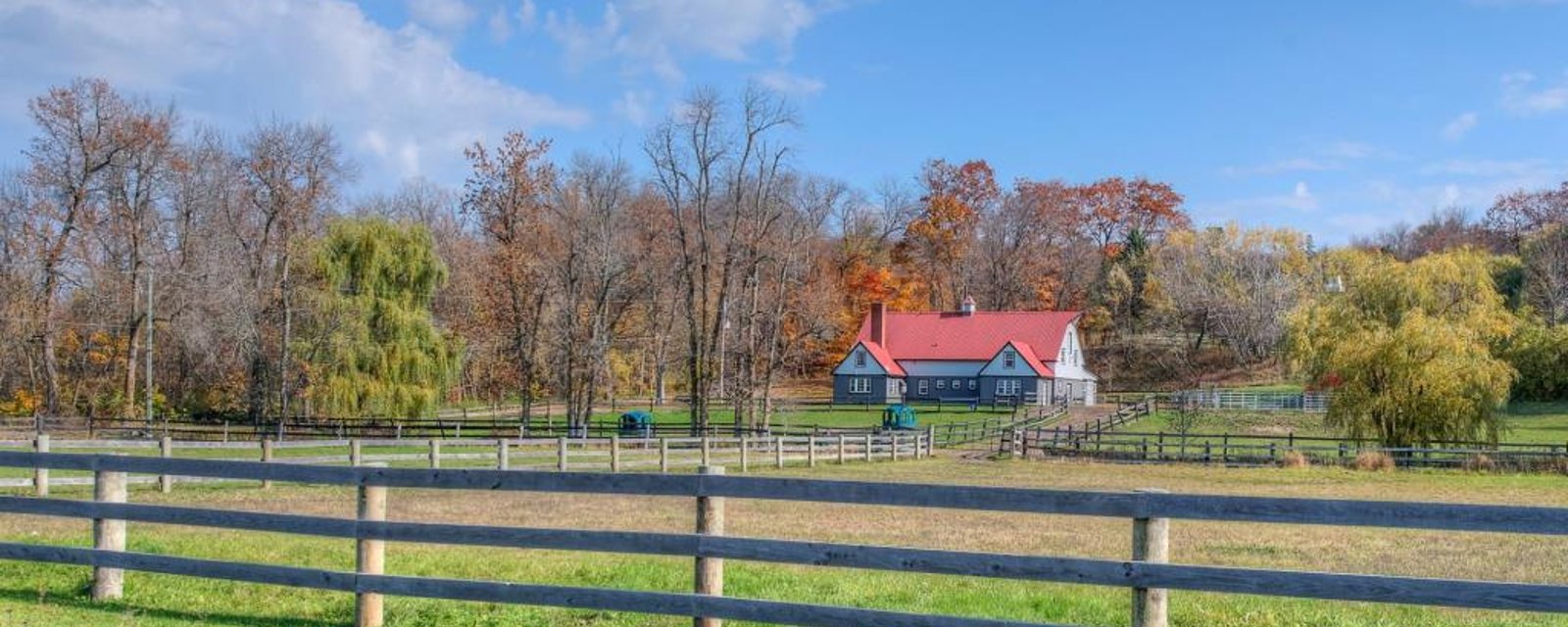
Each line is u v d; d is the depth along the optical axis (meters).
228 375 62.00
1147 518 7.29
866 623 7.70
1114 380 100.88
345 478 9.13
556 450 38.28
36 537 15.23
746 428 54.44
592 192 64.06
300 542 14.31
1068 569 7.37
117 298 60.34
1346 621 9.66
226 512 9.46
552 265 59.84
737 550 8.05
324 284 56.75
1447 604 6.70
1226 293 100.62
